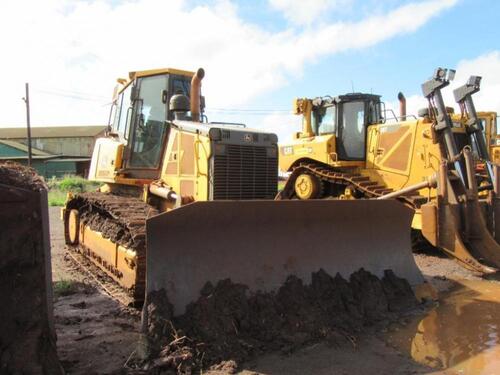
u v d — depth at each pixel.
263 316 4.97
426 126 10.59
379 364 4.48
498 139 18.34
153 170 7.64
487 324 5.65
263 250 5.43
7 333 3.43
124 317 5.60
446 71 9.92
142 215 6.23
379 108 12.52
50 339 3.67
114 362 4.33
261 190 7.01
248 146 6.87
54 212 18.23
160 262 4.77
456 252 7.79
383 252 6.47
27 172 4.02
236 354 4.45
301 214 5.70
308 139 13.34
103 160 8.52
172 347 4.40
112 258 6.48
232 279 5.13
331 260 5.93
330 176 12.45
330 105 13.04
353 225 6.23
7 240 3.48
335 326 5.18
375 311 5.72
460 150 10.86
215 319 4.70
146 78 7.87
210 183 6.50
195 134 6.80
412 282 6.61
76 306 6.01
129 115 7.93
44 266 3.63
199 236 5.03
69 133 61.81
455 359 4.64
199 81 7.35
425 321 5.73
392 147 11.44
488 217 8.91
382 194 11.05
